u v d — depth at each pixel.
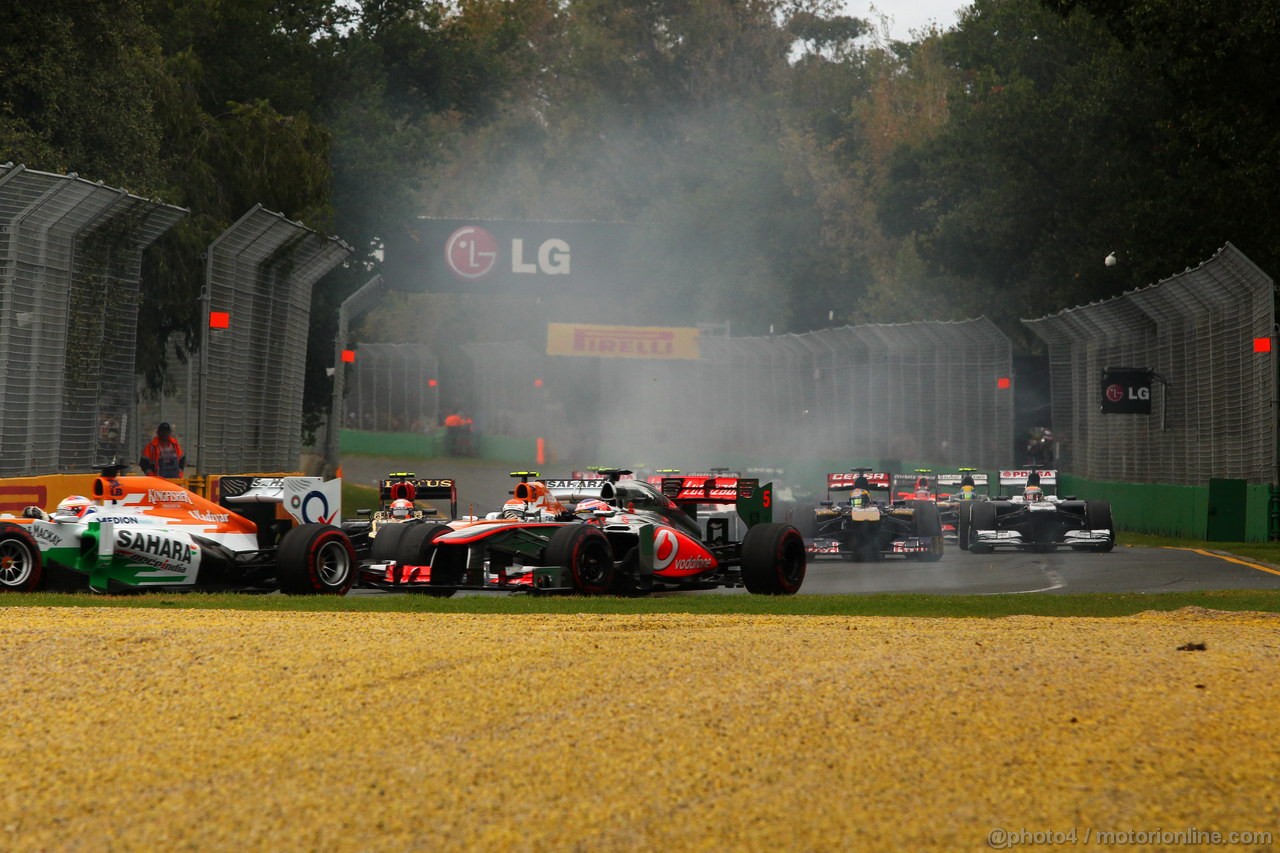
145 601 40.09
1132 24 95.94
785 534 48.25
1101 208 142.62
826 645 28.73
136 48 89.19
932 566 70.38
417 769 19.05
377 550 44.72
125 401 67.75
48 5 82.00
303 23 143.00
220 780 18.69
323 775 18.83
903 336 135.50
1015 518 82.06
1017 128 144.25
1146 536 101.00
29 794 18.20
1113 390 100.81
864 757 19.47
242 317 80.38
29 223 59.38
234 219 101.06
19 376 58.84
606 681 24.39
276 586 48.84
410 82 167.75
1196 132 100.50
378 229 144.50
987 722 21.36
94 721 21.80
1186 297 94.81
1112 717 21.70
